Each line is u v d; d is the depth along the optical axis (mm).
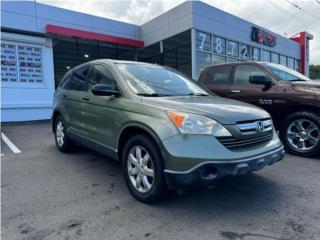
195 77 11617
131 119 2891
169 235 2221
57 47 13945
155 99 2910
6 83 10234
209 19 12289
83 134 3982
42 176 3703
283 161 4246
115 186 3322
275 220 2441
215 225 2371
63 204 2803
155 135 2584
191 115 2502
